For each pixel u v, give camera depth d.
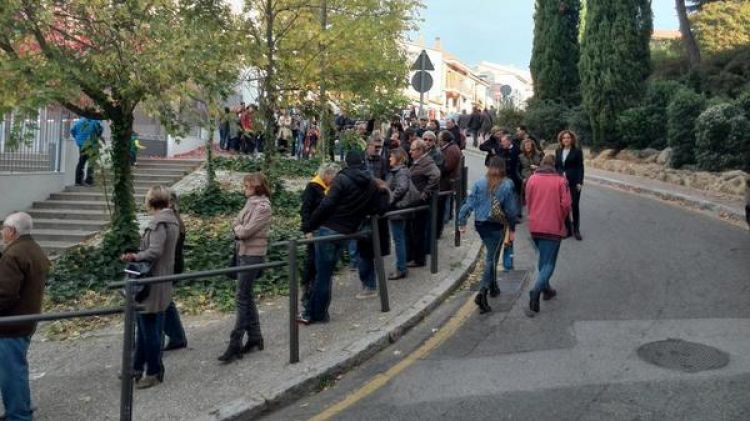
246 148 21.36
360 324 7.38
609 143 22.95
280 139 19.47
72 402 5.93
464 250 10.83
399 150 9.20
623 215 13.91
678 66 24.23
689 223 12.86
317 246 7.45
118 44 8.88
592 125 22.98
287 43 11.91
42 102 8.00
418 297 8.30
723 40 31.23
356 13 12.58
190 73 8.91
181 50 8.80
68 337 8.16
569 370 6.06
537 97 29.11
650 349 6.49
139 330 6.07
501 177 7.89
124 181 10.85
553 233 7.75
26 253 5.30
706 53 25.58
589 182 19.70
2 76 8.08
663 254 10.38
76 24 9.05
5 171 14.40
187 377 6.22
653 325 7.19
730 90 20.67
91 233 13.84
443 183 11.12
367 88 13.01
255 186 6.74
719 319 7.29
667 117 19.88
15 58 8.40
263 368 6.28
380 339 6.88
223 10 11.04
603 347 6.61
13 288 5.20
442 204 11.24
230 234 12.12
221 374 6.21
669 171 18.48
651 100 21.38
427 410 5.37
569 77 28.41
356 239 7.91
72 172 16.23
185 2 10.54
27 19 8.54
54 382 6.48
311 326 7.45
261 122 12.50
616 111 22.11
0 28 8.27
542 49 28.67
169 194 6.34
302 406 5.67
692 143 18.41
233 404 5.50
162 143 20.38
